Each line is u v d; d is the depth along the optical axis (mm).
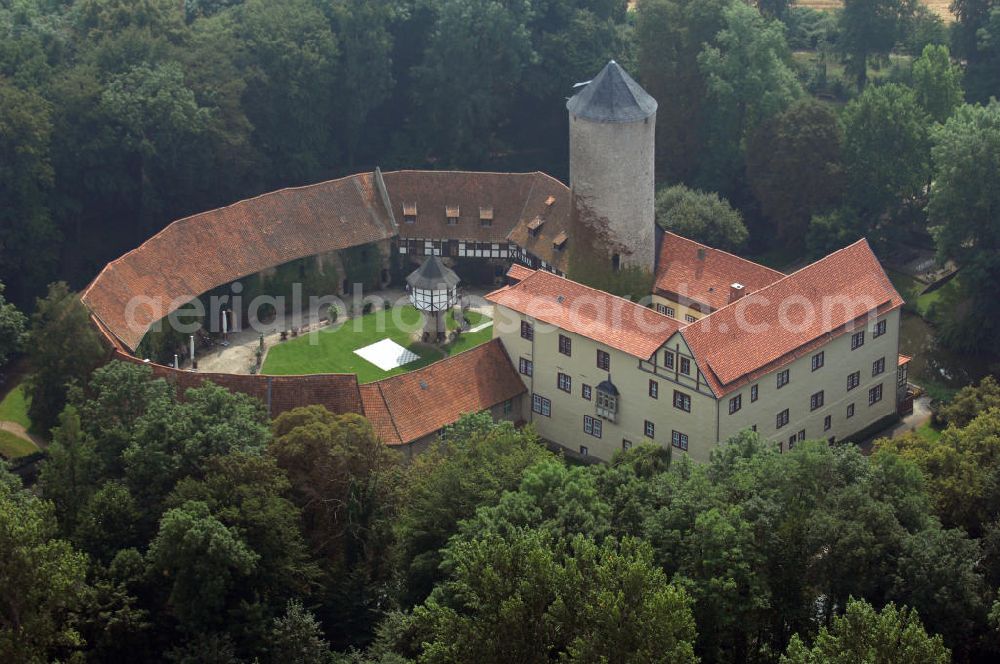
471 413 145375
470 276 194875
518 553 110750
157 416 135875
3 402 168375
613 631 103000
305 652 123625
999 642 119562
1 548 115000
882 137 196250
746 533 118125
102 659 125500
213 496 128750
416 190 193625
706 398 146500
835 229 196250
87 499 132125
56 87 195375
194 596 124062
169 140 197250
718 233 192875
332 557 134375
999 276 182500
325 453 134875
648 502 125625
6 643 113062
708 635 115938
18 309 190625
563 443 161625
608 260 173875
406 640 122312
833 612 121125
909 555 119750
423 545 129250
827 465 126062
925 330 187625
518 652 107562
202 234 179500
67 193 197000
